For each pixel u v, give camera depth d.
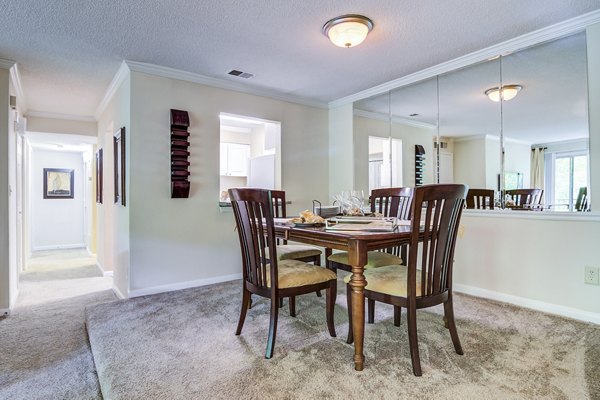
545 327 2.18
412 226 1.62
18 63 2.89
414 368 1.61
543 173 2.59
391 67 3.11
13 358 1.98
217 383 1.57
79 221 6.91
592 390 1.48
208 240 3.38
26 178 4.73
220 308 2.62
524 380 1.56
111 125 3.80
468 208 3.05
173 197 3.14
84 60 2.88
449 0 2.04
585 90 2.33
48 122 4.54
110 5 2.06
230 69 3.13
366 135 3.95
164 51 2.73
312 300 2.78
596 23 2.22
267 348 1.81
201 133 3.35
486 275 2.86
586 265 2.32
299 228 1.98
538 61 2.60
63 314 2.76
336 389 1.51
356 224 2.04
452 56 2.88
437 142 3.32
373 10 2.15
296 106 4.10
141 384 1.56
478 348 1.88
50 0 1.99
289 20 2.27
